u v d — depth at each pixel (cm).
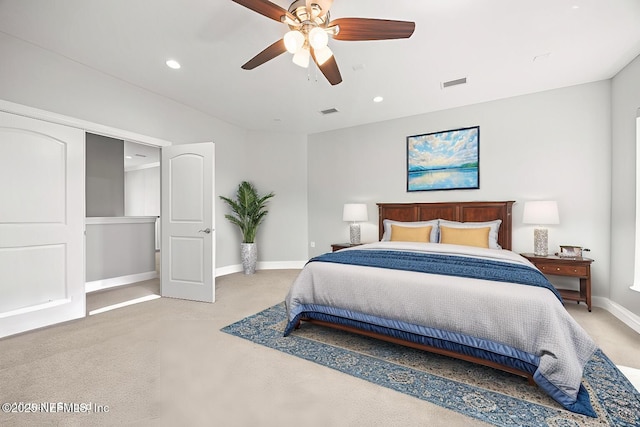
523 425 138
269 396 162
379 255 282
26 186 254
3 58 244
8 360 198
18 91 252
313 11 184
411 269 221
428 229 381
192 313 297
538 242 333
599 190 325
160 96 374
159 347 221
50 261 267
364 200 487
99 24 231
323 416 146
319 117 455
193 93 367
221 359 204
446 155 414
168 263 359
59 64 278
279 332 251
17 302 248
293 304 246
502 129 377
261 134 532
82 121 291
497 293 176
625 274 285
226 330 254
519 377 182
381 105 402
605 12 212
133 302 336
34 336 238
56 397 158
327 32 189
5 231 242
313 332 254
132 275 440
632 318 263
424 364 199
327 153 527
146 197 888
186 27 236
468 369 192
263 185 533
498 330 171
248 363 198
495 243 347
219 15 221
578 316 287
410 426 139
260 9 178
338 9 212
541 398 159
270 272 501
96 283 396
